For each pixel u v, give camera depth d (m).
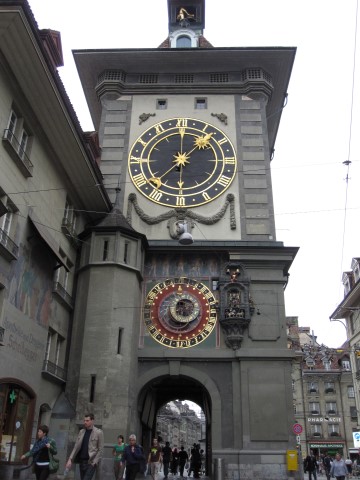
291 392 24.14
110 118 31.48
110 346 23.16
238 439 23.55
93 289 24.33
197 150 30.33
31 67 18.41
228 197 28.73
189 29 37.41
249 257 26.72
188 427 143.25
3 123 18.19
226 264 26.52
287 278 28.16
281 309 25.80
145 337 25.72
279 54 32.00
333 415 69.75
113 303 23.95
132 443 13.17
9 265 17.89
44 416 21.62
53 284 22.42
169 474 36.38
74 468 21.34
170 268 27.20
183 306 26.23
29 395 19.77
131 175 29.59
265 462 22.97
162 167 29.84
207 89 32.28
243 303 25.55
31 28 17.06
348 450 68.00
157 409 33.66
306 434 68.88
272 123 36.06
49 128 21.31
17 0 16.11
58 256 21.62
